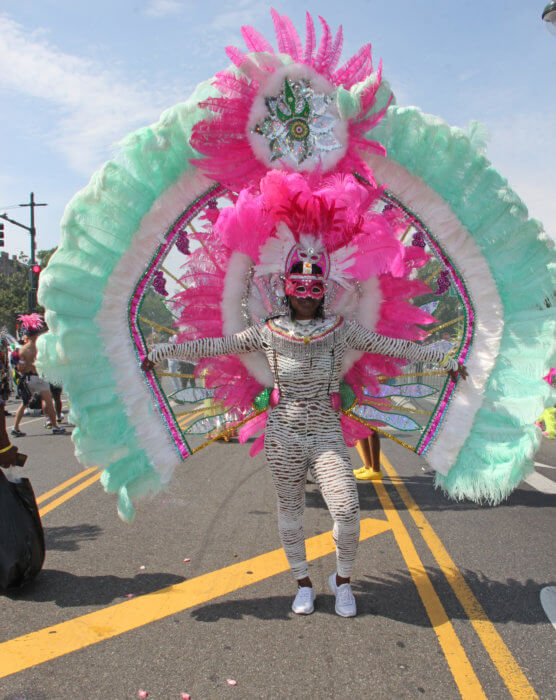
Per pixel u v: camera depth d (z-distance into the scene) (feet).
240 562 11.78
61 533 13.80
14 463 10.77
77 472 20.76
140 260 10.66
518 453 10.61
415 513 15.19
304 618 9.40
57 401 33.47
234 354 10.44
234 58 10.03
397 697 7.33
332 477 9.11
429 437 11.47
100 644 8.62
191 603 9.97
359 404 11.23
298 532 9.59
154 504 16.02
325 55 10.25
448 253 11.09
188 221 10.89
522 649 8.46
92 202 10.05
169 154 10.43
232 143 10.31
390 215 11.43
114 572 11.35
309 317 9.51
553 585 10.72
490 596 10.23
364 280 10.61
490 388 11.16
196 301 10.64
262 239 9.96
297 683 7.63
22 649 8.48
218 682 7.66
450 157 10.52
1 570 10.07
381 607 9.78
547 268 10.45
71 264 10.11
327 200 9.65
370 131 10.52
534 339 10.67
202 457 22.50
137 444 10.77
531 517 14.85
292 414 9.34
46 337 9.86
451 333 12.72
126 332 10.73
